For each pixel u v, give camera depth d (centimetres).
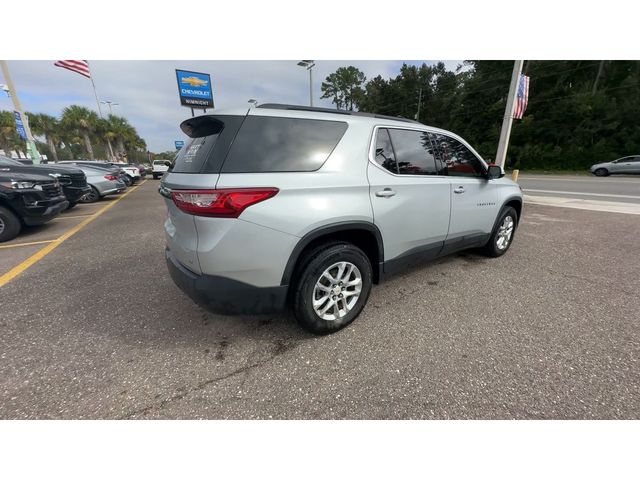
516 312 264
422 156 276
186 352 212
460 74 3956
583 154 2491
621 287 313
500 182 366
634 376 187
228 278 190
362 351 213
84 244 487
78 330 240
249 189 180
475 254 418
